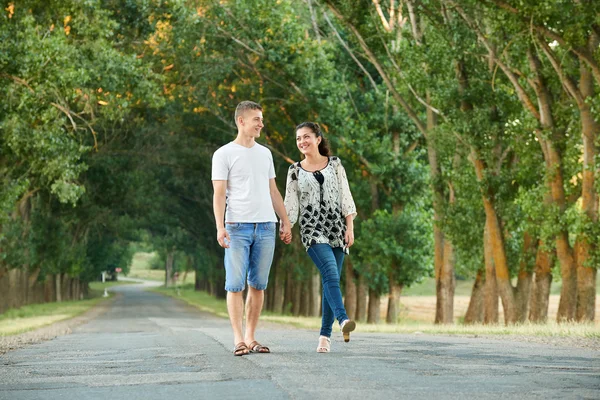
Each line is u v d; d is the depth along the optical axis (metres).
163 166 61.72
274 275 67.81
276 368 6.59
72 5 29.42
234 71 43.41
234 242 8.38
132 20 40.97
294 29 41.12
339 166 8.55
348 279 47.94
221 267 90.88
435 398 4.66
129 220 80.00
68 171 31.67
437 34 30.03
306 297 57.16
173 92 44.28
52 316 46.34
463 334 17.50
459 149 31.52
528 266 31.38
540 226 28.33
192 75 42.72
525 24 24.03
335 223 8.45
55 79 27.83
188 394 5.10
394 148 43.78
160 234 113.88
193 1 41.03
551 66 27.48
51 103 30.34
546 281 30.56
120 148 53.97
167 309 69.25
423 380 5.63
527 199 28.38
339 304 8.26
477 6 27.14
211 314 56.88
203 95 44.34
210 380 5.85
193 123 49.34
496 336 15.57
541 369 6.57
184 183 68.81
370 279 45.12
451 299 37.22
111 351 10.05
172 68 43.44
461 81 30.75
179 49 41.62
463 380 5.65
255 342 8.54
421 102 33.62
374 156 42.66
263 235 8.46
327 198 8.42
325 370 6.38
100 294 143.88
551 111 27.88
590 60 23.89
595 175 24.77
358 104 45.31
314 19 43.38
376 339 13.29
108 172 58.56
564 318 26.20
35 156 31.23
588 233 25.31
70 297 109.75
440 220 34.12
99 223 83.19
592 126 25.50
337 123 42.12
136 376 6.38
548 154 28.28
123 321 36.88
